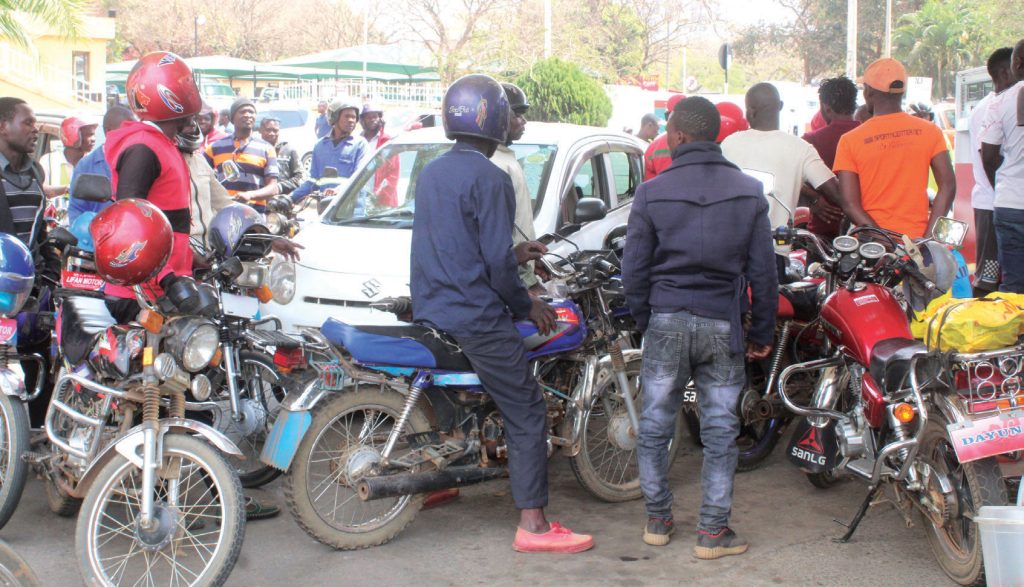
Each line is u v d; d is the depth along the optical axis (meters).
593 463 5.54
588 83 25.69
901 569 4.44
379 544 4.70
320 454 5.28
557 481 5.70
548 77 25.44
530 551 4.63
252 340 4.84
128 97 4.65
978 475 3.95
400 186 7.02
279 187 9.36
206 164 5.48
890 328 4.58
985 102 8.16
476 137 4.52
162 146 4.64
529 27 41.22
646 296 4.57
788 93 25.45
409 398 4.55
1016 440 3.88
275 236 5.01
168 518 3.98
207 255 4.91
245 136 9.45
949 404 4.03
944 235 4.82
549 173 6.75
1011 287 7.27
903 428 4.28
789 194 5.89
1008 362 3.93
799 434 4.98
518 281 4.48
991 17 55.62
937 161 5.85
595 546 4.73
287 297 5.20
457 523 5.03
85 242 4.73
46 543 4.72
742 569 4.46
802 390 5.73
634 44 47.59
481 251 4.46
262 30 57.19
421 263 4.53
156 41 55.34
